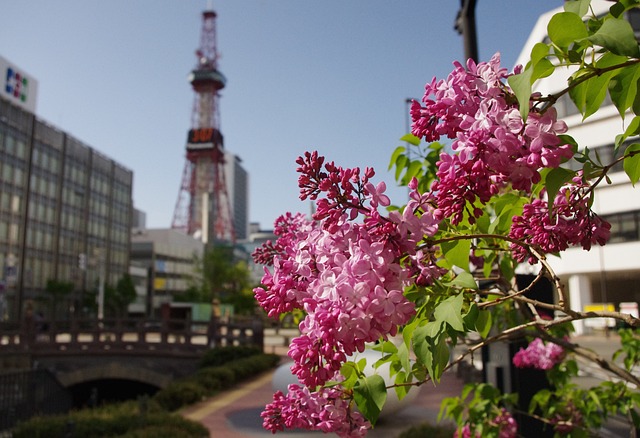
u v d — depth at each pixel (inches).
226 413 441.7
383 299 51.5
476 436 139.9
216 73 5910.4
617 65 51.3
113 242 2994.6
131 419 354.9
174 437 304.3
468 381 478.6
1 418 511.8
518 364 163.0
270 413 71.2
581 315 68.1
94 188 2790.4
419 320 63.4
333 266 57.2
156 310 3705.7
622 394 144.6
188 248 4340.6
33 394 596.4
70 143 2564.0
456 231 71.1
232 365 666.8
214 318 917.2
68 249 2524.6
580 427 140.7
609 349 954.1
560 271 1599.4
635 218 1381.6
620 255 1423.5
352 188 58.2
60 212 2452.0
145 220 6407.5
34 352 925.8
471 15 212.8
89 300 2534.5
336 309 51.5
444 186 52.1
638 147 62.1
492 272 112.8
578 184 66.1
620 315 65.9
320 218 57.6
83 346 943.7
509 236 70.3
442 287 61.6
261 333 885.2
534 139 50.8
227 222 5472.4
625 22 47.1
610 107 1034.7
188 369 887.7
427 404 414.6
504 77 55.0
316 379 52.6
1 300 1103.0
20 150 2185.0
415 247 58.5
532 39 918.4
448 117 55.2
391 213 55.8
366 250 54.0
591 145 1061.1
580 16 54.5
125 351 911.0
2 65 2053.4
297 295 59.2
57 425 352.2
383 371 283.7
